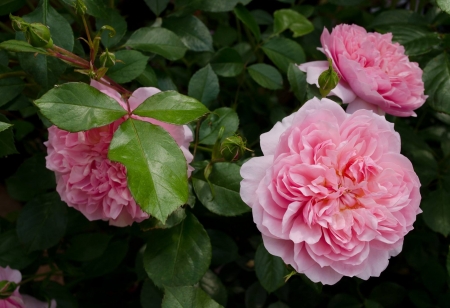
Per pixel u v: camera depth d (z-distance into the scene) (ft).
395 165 1.07
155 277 1.18
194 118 1.03
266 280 1.28
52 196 1.38
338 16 1.85
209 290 1.39
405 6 2.02
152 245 1.21
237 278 1.63
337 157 1.06
